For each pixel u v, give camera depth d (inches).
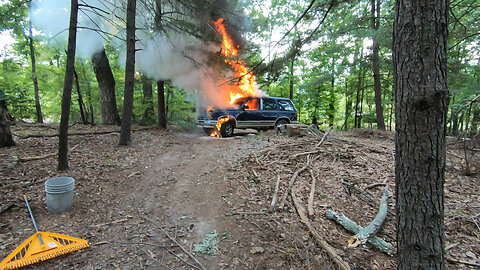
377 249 105.3
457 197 156.1
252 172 186.5
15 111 445.1
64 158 173.0
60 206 123.5
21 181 150.7
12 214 119.3
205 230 116.3
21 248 92.5
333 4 127.5
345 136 365.7
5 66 433.1
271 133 367.6
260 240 109.2
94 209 131.1
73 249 97.4
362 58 434.3
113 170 183.3
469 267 96.0
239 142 290.5
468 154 246.4
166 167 196.7
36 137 249.6
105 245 103.2
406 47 64.7
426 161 64.4
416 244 67.8
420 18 61.5
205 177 177.5
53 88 465.7
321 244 105.4
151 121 438.0
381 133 377.4
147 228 116.9
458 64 277.1
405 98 66.1
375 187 169.2
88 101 476.7
